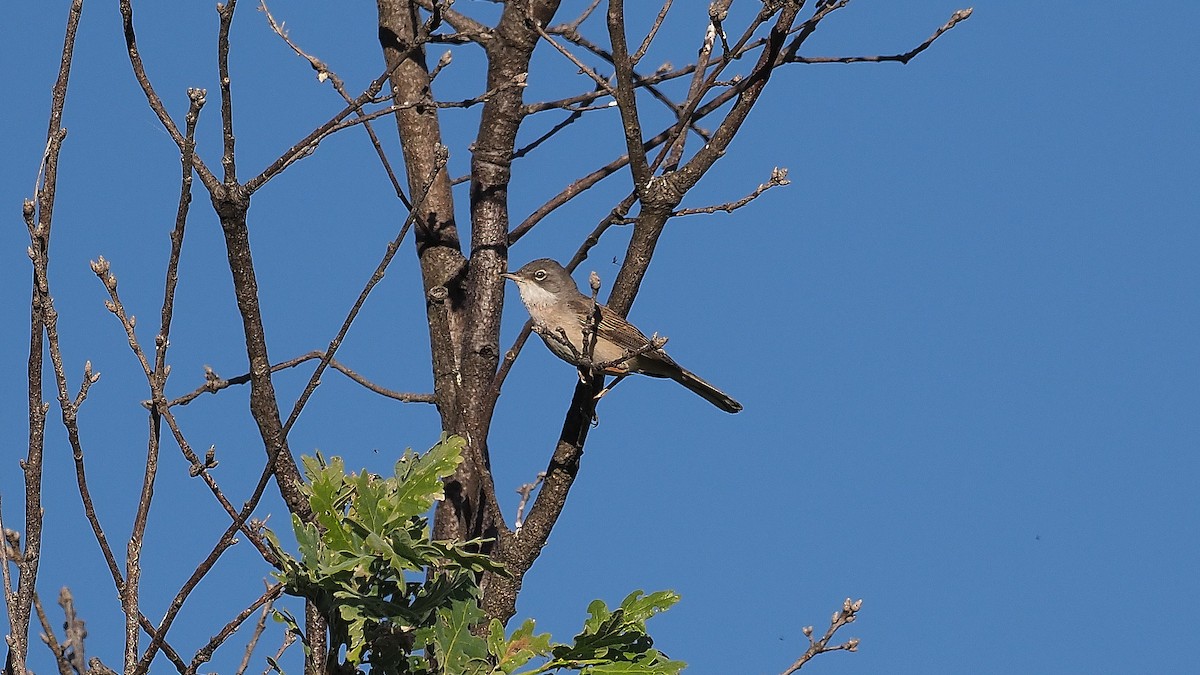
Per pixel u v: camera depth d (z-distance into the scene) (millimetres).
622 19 11047
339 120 10797
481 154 14297
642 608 9945
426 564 9188
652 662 9828
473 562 9203
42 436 8711
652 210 11383
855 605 10859
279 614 9508
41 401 8742
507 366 12320
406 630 9609
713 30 12578
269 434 10859
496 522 11562
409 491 9461
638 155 11305
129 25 10609
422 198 9797
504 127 14211
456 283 14453
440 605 9391
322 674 9594
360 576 9484
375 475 9664
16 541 9320
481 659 9430
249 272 10781
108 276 9219
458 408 12688
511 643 9695
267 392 10883
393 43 14977
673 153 12109
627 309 11688
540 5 14172
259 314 10906
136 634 8477
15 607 8438
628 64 11102
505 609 11344
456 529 12453
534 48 14297
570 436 11359
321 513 9359
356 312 9492
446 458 9562
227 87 10312
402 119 14828
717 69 11469
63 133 9023
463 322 14320
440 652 9383
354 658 9562
